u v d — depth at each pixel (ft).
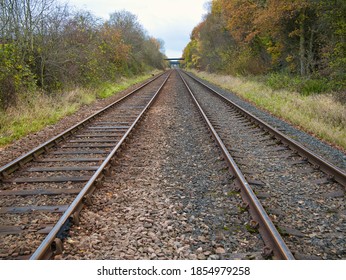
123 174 20.48
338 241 13.28
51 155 24.85
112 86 83.25
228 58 121.90
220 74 131.54
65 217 13.66
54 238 12.48
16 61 45.60
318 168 20.66
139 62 166.30
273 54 85.97
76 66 60.29
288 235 13.61
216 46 144.77
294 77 68.74
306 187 18.48
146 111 44.04
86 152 25.09
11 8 46.85
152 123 36.42
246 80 88.84
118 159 22.91
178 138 29.45
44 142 27.73
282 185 18.84
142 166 22.02
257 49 100.73
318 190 18.03
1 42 44.73
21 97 41.93
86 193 16.67
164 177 20.03
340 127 32.86
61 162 23.02
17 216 15.33
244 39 100.27
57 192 17.62
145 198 17.01
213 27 138.62
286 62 84.02
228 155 21.62
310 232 13.91
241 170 20.81
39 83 53.42
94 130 32.99
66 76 58.39
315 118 37.04
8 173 20.27
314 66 70.18
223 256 12.25
